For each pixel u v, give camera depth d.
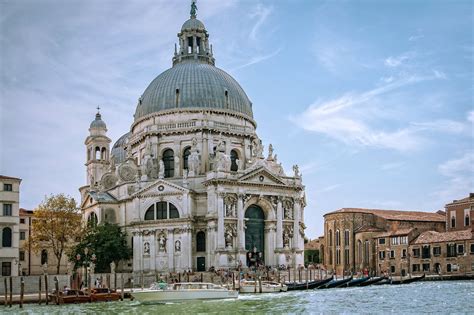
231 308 63.56
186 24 130.50
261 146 110.56
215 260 102.69
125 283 95.94
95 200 113.56
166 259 105.44
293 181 112.50
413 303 67.00
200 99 117.62
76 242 109.31
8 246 90.88
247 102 125.06
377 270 137.62
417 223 145.00
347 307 63.16
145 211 108.12
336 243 147.00
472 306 63.66
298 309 61.75
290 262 109.69
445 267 123.88
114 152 141.12
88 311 62.84
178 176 113.31
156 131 116.25
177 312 60.69
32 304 71.88
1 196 90.94
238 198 105.94
